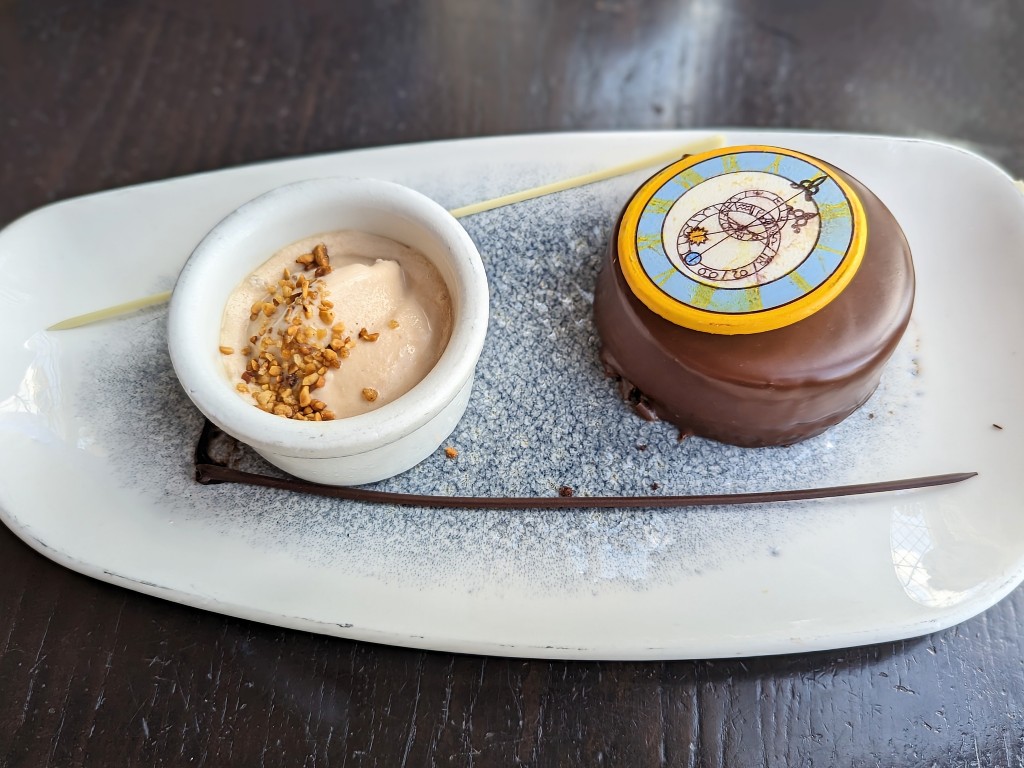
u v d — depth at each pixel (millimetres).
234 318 192
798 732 180
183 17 294
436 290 197
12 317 208
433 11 298
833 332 182
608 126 275
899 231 196
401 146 232
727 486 196
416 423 167
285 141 270
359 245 204
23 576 196
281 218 194
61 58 286
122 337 212
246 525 190
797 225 190
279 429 164
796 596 179
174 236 223
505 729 181
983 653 188
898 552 184
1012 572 178
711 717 182
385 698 184
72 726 181
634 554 186
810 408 189
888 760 177
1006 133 275
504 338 214
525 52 289
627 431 203
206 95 279
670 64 287
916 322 213
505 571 184
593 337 215
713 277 186
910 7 297
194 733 181
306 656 188
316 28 293
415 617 177
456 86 282
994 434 196
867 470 197
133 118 275
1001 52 289
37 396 203
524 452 201
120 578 183
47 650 188
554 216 226
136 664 187
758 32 293
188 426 203
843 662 187
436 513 192
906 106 280
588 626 176
